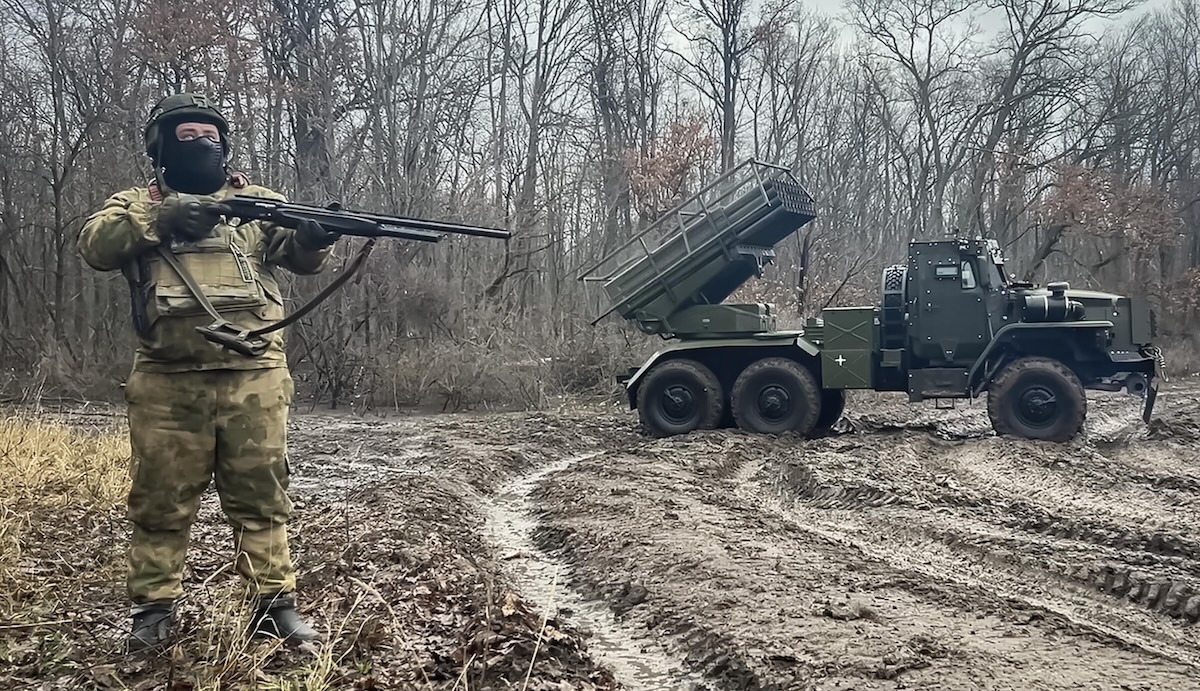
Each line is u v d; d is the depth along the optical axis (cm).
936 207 3694
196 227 430
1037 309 1385
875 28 3650
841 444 1311
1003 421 1375
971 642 506
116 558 646
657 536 761
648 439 1510
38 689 421
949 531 796
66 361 2125
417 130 2511
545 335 2183
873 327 1430
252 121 2292
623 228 2819
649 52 3102
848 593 607
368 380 2011
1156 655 495
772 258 1579
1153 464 1231
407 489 962
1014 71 3497
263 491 454
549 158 3020
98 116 2288
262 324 451
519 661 467
